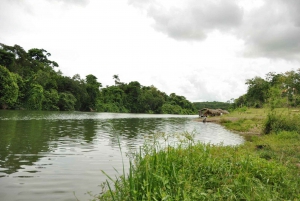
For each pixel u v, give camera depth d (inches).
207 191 178.7
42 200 187.8
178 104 5201.8
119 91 3919.8
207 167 224.8
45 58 3245.6
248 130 888.3
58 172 262.1
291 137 538.9
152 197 155.6
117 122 1144.2
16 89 1932.8
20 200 186.1
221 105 6924.2
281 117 692.7
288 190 189.0
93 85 3344.0
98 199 192.2
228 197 165.2
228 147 368.8
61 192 205.6
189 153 259.6
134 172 209.5
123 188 188.9
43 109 2287.2
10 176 242.2
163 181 167.3
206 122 1502.2
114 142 482.6
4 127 646.5
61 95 2527.1
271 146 422.3
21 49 2642.7
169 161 221.8
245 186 182.7
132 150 398.9
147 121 1366.9
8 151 354.9
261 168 236.4
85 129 719.7
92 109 3198.8
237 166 234.8
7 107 1940.2
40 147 394.9
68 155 346.6
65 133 593.3
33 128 657.6
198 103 7042.3
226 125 1170.0
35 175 248.7
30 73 2512.3
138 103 4111.7
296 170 254.7
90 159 326.6
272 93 838.5
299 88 1562.5
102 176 253.0
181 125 1160.8
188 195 160.1
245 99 2795.3
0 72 1838.1
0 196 191.9
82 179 241.4
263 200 161.5
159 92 5137.8
